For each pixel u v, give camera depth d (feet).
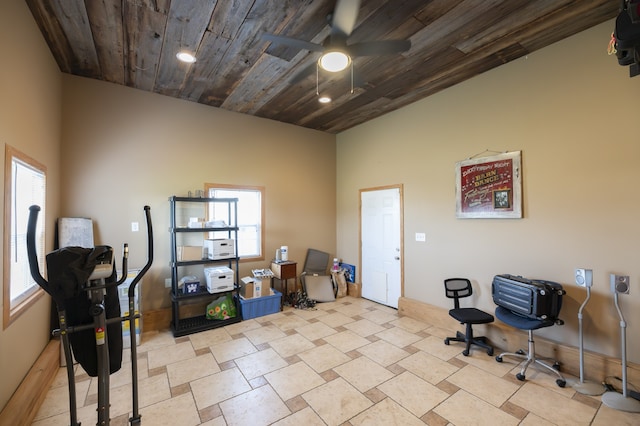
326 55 7.44
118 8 7.45
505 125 10.37
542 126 9.48
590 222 8.55
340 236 18.33
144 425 6.60
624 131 7.97
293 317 13.57
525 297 8.56
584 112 8.63
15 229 7.11
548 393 7.75
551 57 9.23
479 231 11.20
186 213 13.32
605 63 8.24
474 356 9.80
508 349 10.12
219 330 12.05
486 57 9.92
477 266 11.25
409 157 13.93
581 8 7.59
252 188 15.24
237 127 14.78
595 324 8.45
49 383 8.02
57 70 10.18
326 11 7.57
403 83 11.76
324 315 13.84
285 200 16.47
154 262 12.47
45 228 9.00
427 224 13.10
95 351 5.12
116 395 7.72
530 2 7.32
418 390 7.92
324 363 9.36
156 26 8.17
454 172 11.99
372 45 7.34
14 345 6.60
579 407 7.18
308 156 17.44
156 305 12.51
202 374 8.71
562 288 8.91
